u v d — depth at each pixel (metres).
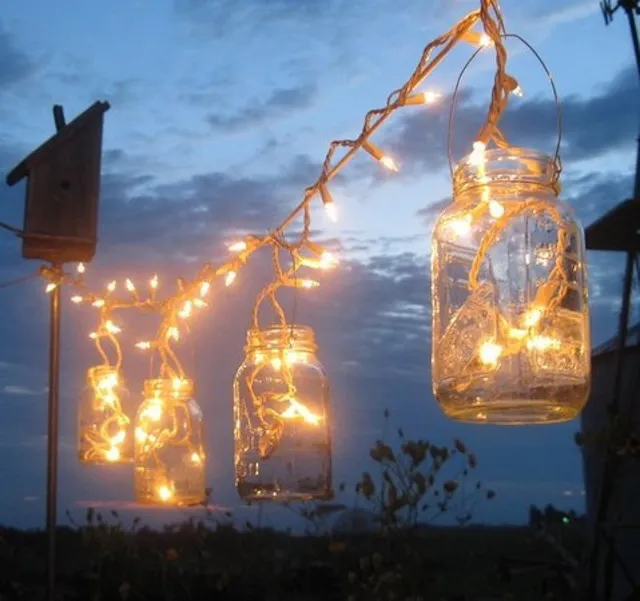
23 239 3.73
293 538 5.86
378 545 4.78
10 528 6.99
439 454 4.43
